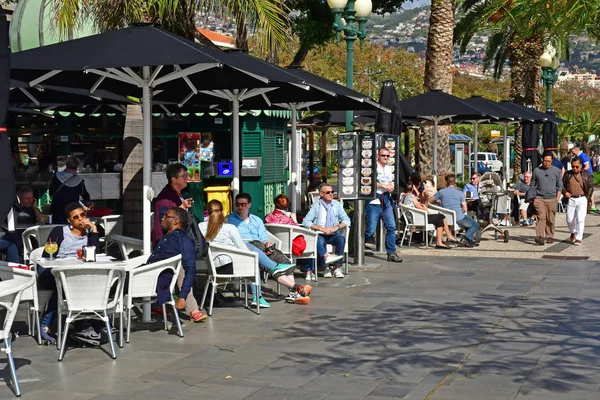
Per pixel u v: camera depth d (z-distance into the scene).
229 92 13.15
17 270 7.93
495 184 20.59
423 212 16.58
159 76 10.52
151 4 15.28
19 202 13.25
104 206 17.44
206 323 9.52
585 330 8.96
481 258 15.08
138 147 13.98
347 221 13.02
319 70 58.44
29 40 21.19
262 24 15.41
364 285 12.06
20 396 6.65
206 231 10.70
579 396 6.53
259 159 18.22
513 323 9.34
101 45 8.93
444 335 8.74
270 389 6.79
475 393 6.62
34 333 8.92
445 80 22.91
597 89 92.94
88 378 7.19
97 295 7.93
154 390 6.79
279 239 12.06
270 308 10.38
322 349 8.17
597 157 60.47
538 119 24.38
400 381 7.00
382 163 14.51
